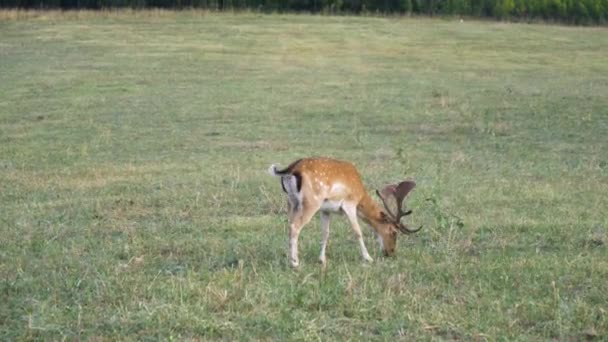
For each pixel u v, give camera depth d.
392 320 7.20
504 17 48.44
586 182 13.57
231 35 38.47
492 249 9.70
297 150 16.75
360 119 20.73
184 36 37.88
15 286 8.08
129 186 13.24
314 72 29.75
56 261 9.04
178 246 9.70
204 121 20.39
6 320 7.23
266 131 19.08
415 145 17.34
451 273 8.55
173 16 44.03
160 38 37.19
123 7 45.97
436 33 40.91
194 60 31.86
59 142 17.61
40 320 7.11
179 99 23.73
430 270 8.69
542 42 39.22
